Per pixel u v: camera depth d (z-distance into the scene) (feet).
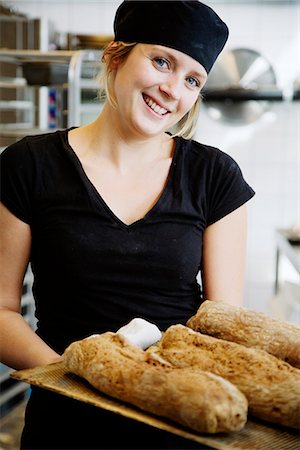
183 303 4.09
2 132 9.65
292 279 14.85
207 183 4.17
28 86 9.58
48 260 3.98
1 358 3.76
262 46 14.25
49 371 3.07
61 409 3.15
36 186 4.01
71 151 4.05
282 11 14.12
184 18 3.58
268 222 14.89
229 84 13.60
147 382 2.68
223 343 3.06
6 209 4.06
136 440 2.82
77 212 3.93
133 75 3.68
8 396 8.80
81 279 3.89
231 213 4.25
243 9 14.17
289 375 2.75
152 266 3.93
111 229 3.92
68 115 8.95
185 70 3.69
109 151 4.07
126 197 4.03
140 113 3.76
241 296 4.29
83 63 9.63
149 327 3.35
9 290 4.16
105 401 2.77
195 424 2.50
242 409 2.52
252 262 15.01
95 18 14.44
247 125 14.53
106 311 3.92
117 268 3.90
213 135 14.65
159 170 4.12
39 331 4.10
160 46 3.61
